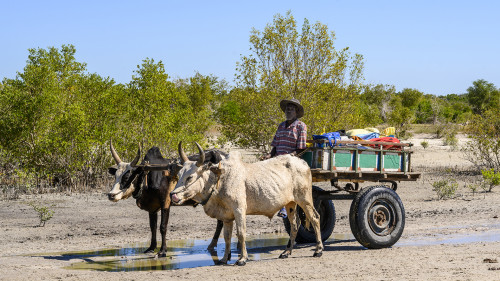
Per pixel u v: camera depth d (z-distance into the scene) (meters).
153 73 20.66
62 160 19.38
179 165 8.54
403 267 7.63
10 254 9.55
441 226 12.13
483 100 89.12
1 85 22.66
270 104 20.03
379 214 9.47
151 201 9.42
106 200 16.55
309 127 19.45
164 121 20.22
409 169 10.05
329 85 20.09
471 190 18.95
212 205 8.26
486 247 9.16
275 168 8.52
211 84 57.56
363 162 9.50
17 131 19.28
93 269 8.34
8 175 20.28
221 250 9.90
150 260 9.02
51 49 21.56
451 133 46.97
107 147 19.81
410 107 76.94
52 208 15.10
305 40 19.92
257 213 8.48
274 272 7.62
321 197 9.83
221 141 23.66
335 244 10.33
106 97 20.23
